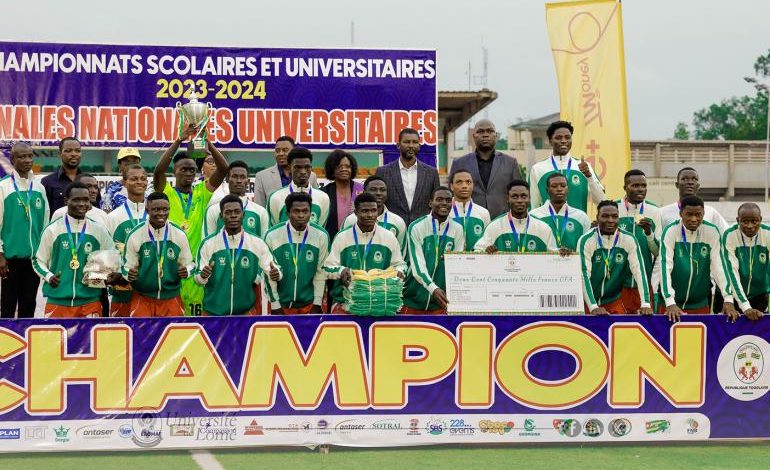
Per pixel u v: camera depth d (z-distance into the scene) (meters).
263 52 13.97
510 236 8.53
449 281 7.69
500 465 6.86
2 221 9.02
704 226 8.38
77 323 7.29
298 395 7.46
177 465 6.84
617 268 8.44
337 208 9.36
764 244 8.32
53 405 7.26
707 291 8.56
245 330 7.43
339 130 14.10
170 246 8.34
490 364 7.61
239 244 8.13
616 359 7.69
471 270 7.71
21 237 9.05
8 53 13.51
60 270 8.27
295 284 8.33
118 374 7.32
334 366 7.49
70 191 8.26
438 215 8.50
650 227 9.05
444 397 7.56
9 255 9.03
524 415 7.61
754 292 8.46
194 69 13.88
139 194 9.03
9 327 7.22
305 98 14.05
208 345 7.40
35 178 9.28
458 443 7.58
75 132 13.68
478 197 9.55
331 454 7.24
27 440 7.24
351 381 7.50
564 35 13.41
